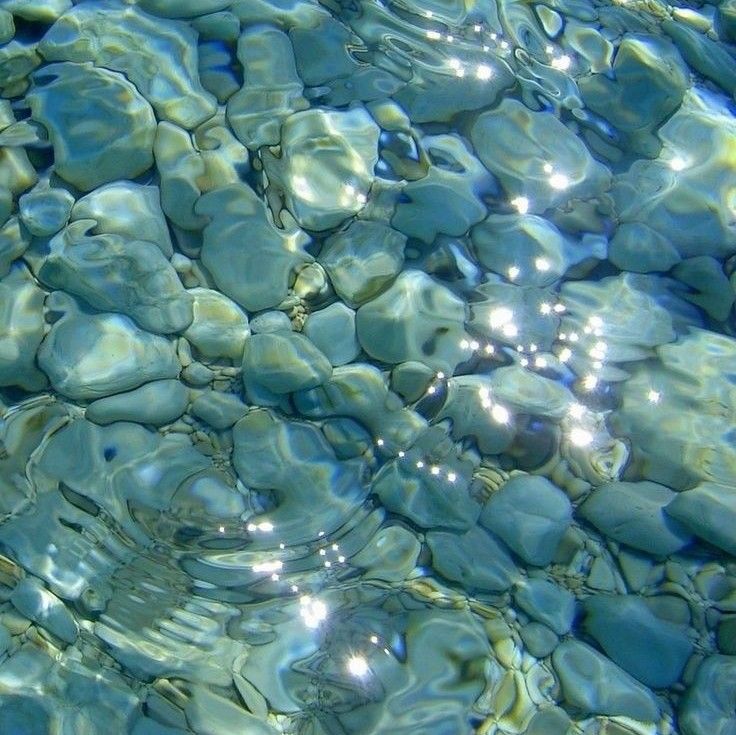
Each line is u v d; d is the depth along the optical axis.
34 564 1.53
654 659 1.52
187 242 1.74
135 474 1.59
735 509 1.61
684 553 1.59
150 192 1.77
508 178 1.83
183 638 1.50
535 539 1.59
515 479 1.62
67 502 1.56
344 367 1.68
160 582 1.53
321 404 1.65
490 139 1.85
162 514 1.57
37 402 1.62
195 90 1.85
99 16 1.90
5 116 1.80
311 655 1.50
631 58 1.97
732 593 1.56
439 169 1.82
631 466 1.64
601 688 1.50
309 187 1.79
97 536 1.55
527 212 1.80
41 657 1.48
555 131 1.87
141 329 1.68
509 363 1.70
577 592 1.56
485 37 1.96
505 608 1.55
